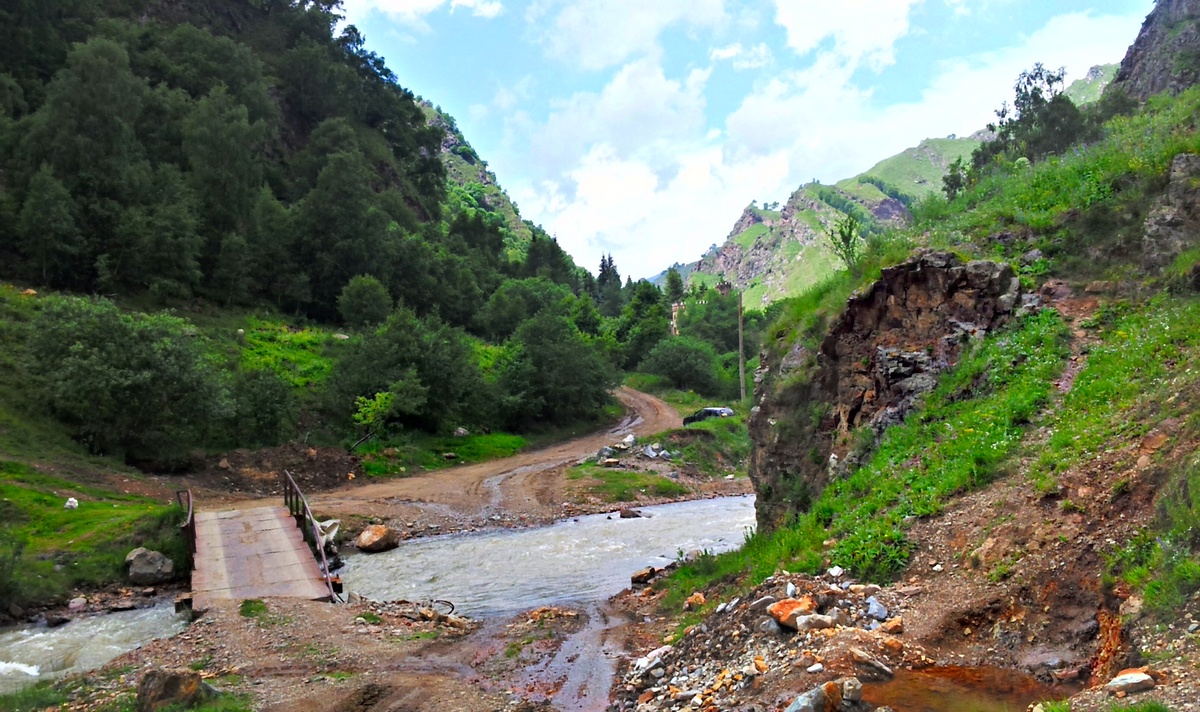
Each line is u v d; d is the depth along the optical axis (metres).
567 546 22.34
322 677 9.66
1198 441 6.82
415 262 74.31
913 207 18.70
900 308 13.96
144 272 49.72
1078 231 12.86
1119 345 9.95
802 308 17.84
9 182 49.75
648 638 10.83
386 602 15.14
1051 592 6.79
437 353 46.62
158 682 8.27
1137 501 6.89
